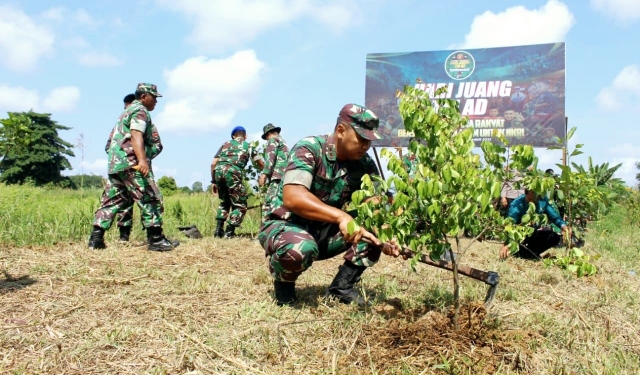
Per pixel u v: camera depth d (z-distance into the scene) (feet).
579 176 15.24
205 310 11.46
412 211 8.96
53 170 155.22
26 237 20.54
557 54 36.96
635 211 46.32
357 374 8.41
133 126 18.70
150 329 10.09
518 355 9.00
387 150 9.01
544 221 9.86
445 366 8.45
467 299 12.71
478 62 38.34
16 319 10.49
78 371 8.32
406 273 16.26
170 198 42.57
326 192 11.38
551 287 14.47
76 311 11.16
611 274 18.07
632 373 8.95
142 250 19.24
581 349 9.80
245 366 8.57
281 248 11.18
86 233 22.62
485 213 8.75
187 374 8.27
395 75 39.88
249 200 34.40
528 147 9.23
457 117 9.68
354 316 10.98
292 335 10.07
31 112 154.92
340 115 10.97
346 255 12.15
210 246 21.09
